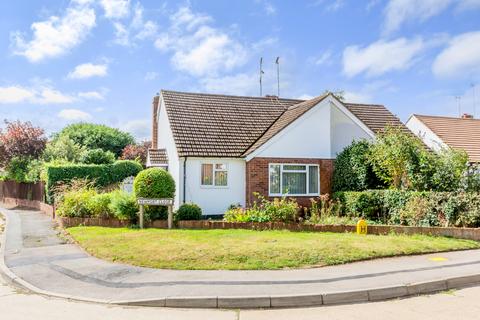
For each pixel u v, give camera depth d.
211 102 24.61
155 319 6.90
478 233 13.50
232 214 16.44
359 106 27.31
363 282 8.50
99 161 35.47
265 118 24.12
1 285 9.40
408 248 11.52
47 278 9.52
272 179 20.56
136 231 14.55
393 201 16.56
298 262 10.10
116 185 27.98
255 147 20.30
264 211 15.90
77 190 19.91
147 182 16.05
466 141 29.06
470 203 14.19
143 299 7.80
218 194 20.25
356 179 19.75
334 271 9.46
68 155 33.97
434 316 6.93
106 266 10.38
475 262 10.38
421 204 15.16
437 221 14.81
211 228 15.32
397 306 7.53
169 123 21.88
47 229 17.06
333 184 21.30
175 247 11.42
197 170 20.00
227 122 22.86
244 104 25.33
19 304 7.83
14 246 13.39
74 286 8.86
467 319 6.77
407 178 17.83
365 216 17.52
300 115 21.00
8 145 31.25
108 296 8.13
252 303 7.61
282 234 13.69
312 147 21.27
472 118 33.72
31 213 24.78
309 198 21.05
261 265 9.90
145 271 9.76
